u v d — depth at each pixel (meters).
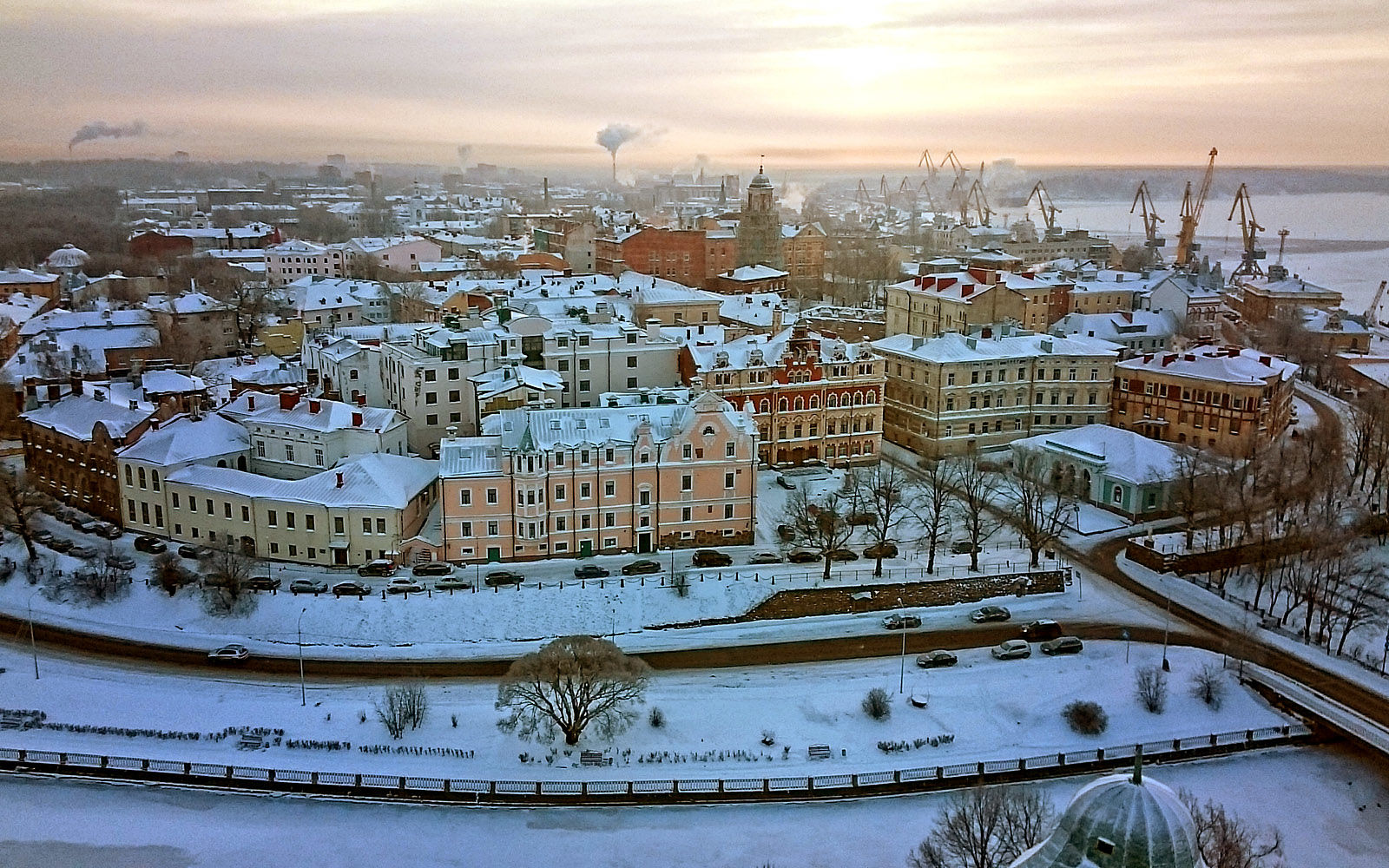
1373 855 85.19
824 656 116.06
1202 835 74.56
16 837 85.88
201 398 165.12
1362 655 114.62
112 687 107.25
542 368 171.62
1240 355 181.12
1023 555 140.75
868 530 147.88
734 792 91.94
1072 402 184.75
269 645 116.94
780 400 166.38
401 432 153.62
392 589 123.81
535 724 96.81
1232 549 137.75
